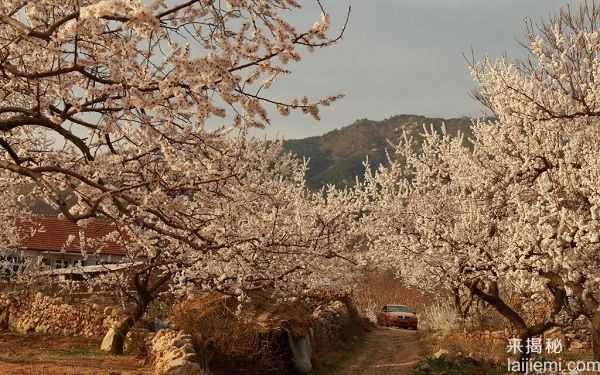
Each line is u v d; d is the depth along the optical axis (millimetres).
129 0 5230
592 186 12242
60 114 7117
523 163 14992
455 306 25641
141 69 6465
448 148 19172
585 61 13211
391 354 20719
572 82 12859
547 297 17953
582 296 12594
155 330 16406
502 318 22562
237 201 8336
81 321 17938
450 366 16141
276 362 13555
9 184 10242
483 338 19781
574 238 12414
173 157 7160
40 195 10258
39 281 19859
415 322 34156
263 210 12359
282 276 13781
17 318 19141
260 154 15906
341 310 24531
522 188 14344
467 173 17266
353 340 24156
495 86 15180
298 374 14234
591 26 13102
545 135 14383
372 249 19844
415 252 16859
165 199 6883
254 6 6867
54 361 13227
